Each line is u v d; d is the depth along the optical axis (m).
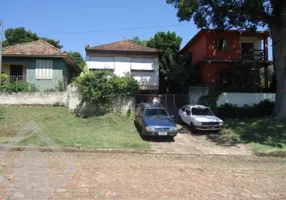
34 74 22.77
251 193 6.43
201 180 7.45
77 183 6.48
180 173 8.19
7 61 22.56
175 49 30.94
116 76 18.69
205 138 14.80
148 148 12.00
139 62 25.66
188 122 16.88
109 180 6.95
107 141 12.63
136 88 18.66
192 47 28.48
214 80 24.02
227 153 11.99
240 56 24.44
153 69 25.75
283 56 17.83
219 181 7.43
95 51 24.95
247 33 24.67
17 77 22.50
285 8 16.89
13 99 19.53
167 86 28.02
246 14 17.97
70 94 18.17
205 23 18.83
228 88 23.19
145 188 6.44
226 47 24.62
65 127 14.96
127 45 26.22
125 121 17.41
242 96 20.61
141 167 8.80
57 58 22.95
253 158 11.41
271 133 15.18
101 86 17.67
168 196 5.93
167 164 9.56
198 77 25.98
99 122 16.50
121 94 18.30
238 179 7.73
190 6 16.73
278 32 17.97
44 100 19.80
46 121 15.48
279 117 17.70
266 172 8.85
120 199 5.57
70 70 27.39
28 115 16.34
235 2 17.17
